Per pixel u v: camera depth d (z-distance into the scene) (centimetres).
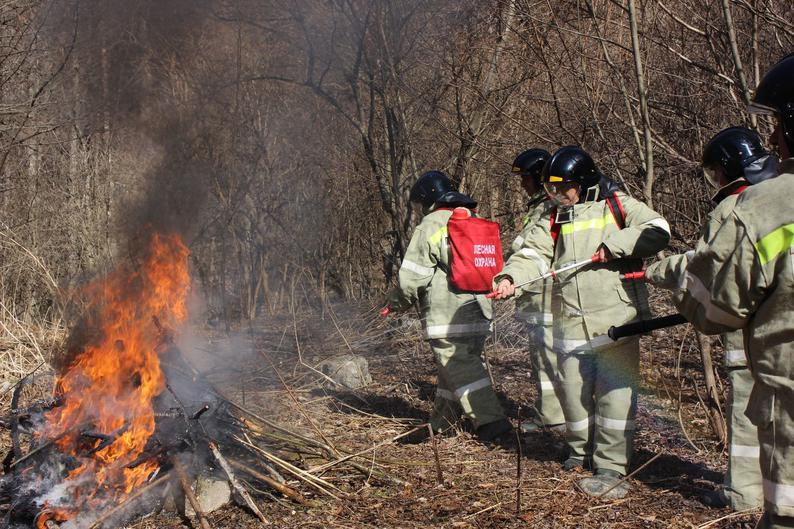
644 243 421
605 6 670
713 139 382
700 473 442
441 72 902
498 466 463
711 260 239
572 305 435
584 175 439
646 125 532
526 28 712
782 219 227
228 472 394
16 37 916
